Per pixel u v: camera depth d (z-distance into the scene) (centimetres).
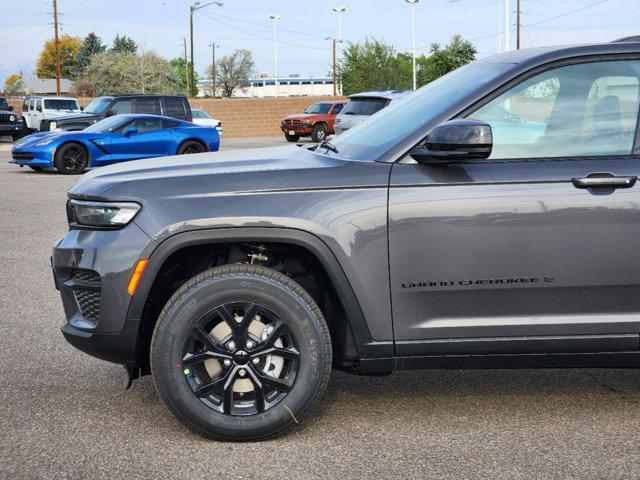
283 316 330
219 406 335
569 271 332
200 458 321
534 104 342
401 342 336
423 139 337
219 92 8681
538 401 387
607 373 431
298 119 3238
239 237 327
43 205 1161
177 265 352
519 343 337
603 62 346
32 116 3231
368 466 312
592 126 342
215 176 337
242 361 331
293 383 334
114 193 333
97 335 333
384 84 5309
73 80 10600
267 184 332
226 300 327
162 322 327
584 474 304
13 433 348
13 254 793
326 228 327
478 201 328
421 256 330
